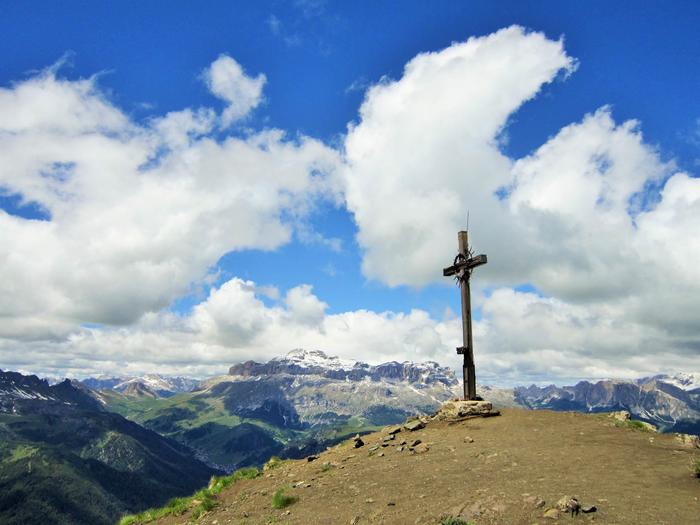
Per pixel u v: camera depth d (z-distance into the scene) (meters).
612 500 16.53
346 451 32.56
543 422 31.34
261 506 23.67
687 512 15.23
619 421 29.94
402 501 19.52
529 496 17.03
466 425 32.84
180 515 26.42
